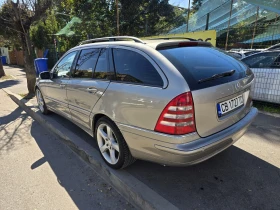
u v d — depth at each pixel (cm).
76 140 361
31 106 572
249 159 299
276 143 342
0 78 1222
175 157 204
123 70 253
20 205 234
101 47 294
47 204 235
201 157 211
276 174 265
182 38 307
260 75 513
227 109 230
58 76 393
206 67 234
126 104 234
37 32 1662
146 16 1670
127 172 271
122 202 236
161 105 204
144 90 220
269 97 505
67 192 253
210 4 1400
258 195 231
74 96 331
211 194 234
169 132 201
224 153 315
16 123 490
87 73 311
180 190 241
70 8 1802
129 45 256
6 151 356
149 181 257
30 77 707
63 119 470
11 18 651
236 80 242
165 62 216
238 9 1357
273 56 508
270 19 1444
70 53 373
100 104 271
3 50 2595
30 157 335
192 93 197
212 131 219
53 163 317
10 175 288
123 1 1566
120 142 255
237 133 241
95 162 300
